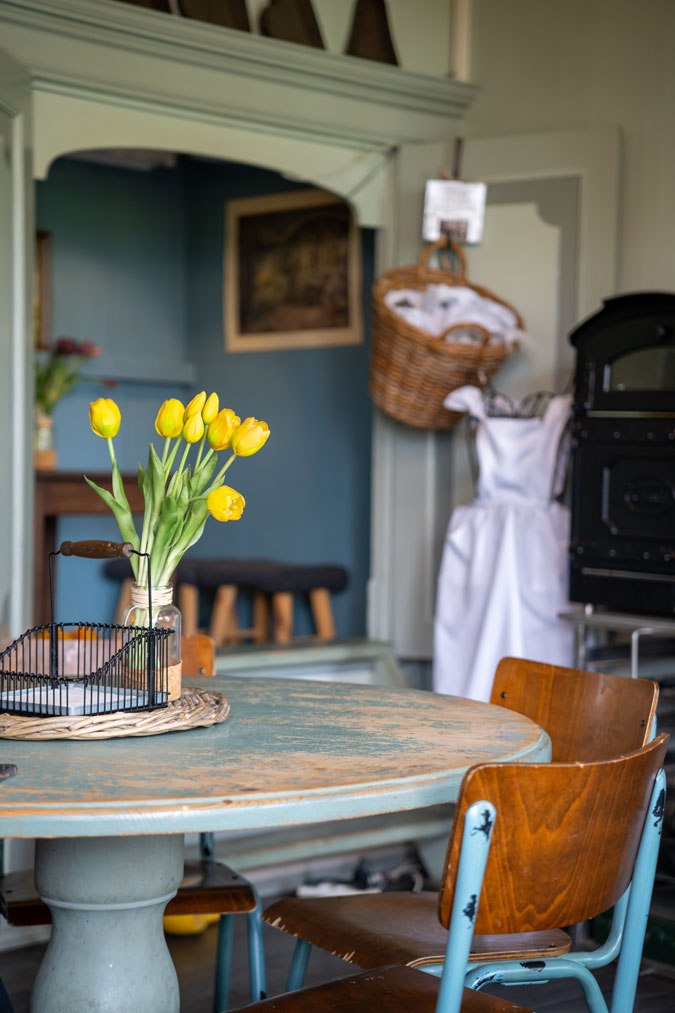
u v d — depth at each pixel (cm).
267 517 571
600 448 325
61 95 342
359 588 530
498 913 142
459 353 364
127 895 179
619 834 151
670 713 341
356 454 530
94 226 579
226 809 138
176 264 611
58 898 179
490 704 209
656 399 314
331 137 398
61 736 169
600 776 144
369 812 146
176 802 138
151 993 181
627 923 165
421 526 415
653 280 376
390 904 213
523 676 221
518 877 142
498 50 416
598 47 390
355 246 524
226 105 370
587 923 321
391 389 380
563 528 354
